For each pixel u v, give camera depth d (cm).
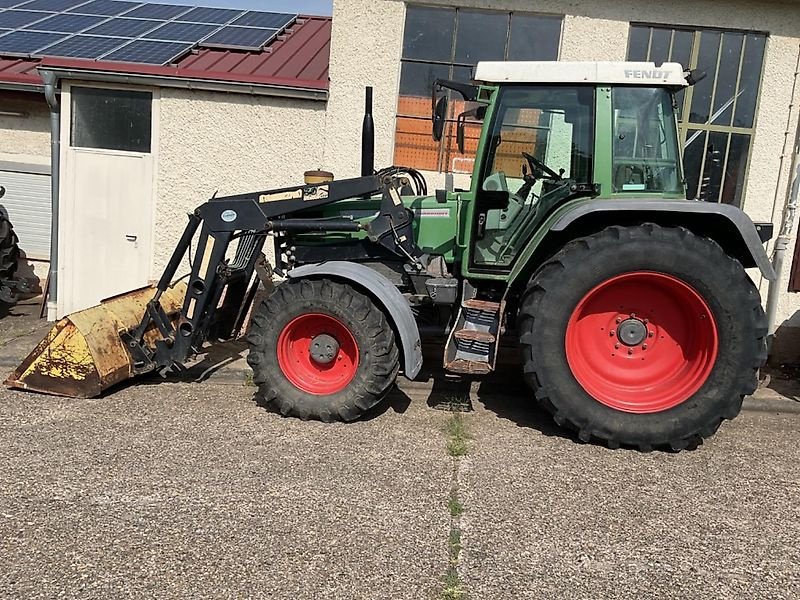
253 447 368
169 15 859
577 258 378
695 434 377
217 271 448
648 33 597
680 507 314
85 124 644
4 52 698
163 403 438
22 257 754
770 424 438
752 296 369
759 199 604
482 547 273
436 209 457
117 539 270
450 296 439
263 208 450
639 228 376
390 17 604
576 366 388
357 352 406
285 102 621
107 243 652
